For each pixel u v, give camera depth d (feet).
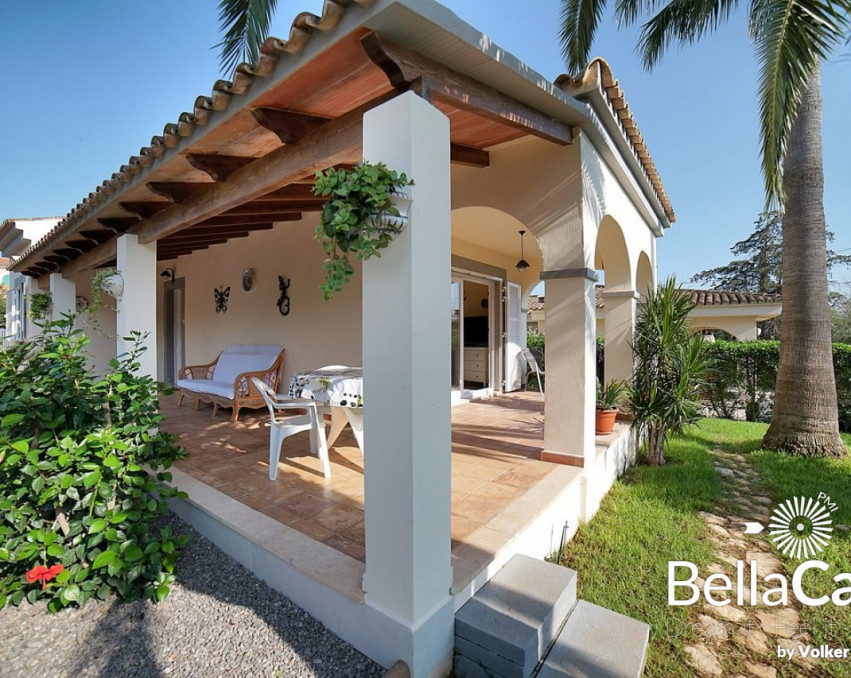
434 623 6.12
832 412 18.11
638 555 10.12
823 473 15.71
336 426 13.53
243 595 7.75
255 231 22.76
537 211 12.32
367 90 7.72
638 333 17.30
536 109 10.10
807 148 18.24
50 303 22.40
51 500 8.13
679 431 16.92
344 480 11.26
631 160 15.38
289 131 8.35
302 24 6.06
